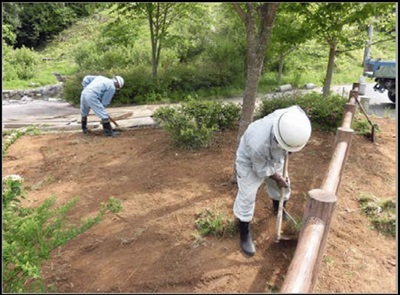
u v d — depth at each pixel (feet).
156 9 35.27
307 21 20.06
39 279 9.17
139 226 12.16
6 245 8.49
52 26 57.57
